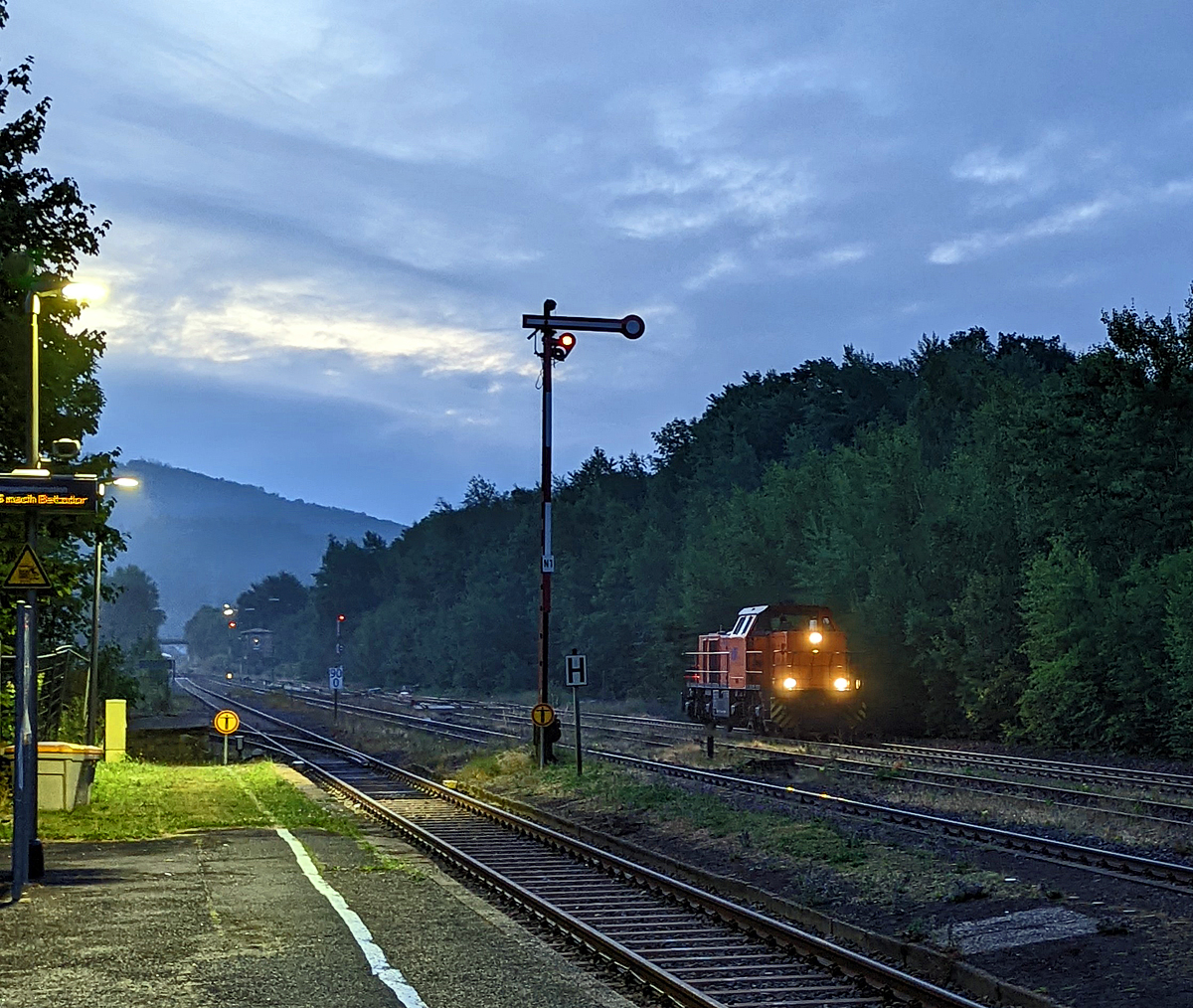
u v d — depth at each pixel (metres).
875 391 91.62
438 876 15.46
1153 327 40.97
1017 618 44.00
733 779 27.22
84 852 17.20
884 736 44.94
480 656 103.19
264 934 11.66
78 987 9.70
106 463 29.08
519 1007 9.27
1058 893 13.16
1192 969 10.20
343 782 30.48
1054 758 35.69
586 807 24.33
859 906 13.80
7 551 25.17
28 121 24.16
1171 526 40.44
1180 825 19.11
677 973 11.18
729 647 44.34
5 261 22.97
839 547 52.38
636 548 84.12
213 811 22.42
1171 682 35.09
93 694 34.62
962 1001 9.64
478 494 147.75
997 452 49.50
